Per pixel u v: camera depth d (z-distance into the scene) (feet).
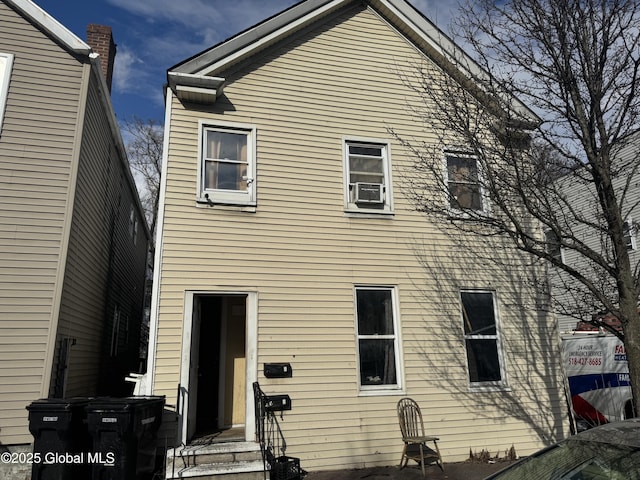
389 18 32.17
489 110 21.86
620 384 31.91
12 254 22.58
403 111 30.94
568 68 19.36
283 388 24.81
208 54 27.04
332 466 24.50
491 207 28.66
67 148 24.54
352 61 30.73
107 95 29.94
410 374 27.09
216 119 27.14
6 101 23.90
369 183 29.35
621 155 42.68
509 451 27.45
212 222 25.75
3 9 24.72
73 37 25.46
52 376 22.22
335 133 29.25
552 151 23.80
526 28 20.35
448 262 29.48
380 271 28.09
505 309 29.94
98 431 18.97
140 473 19.75
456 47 27.66
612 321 29.37
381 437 25.64
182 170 25.91
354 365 26.23
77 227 25.67
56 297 22.77
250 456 21.93
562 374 30.01
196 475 20.18
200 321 27.53
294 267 26.53
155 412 21.22
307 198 27.73
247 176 26.99
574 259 51.75
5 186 23.11
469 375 28.37
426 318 28.25
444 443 26.58
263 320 25.35
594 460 9.01
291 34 29.73
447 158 30.91
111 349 41.47
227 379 27.09
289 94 28.86
